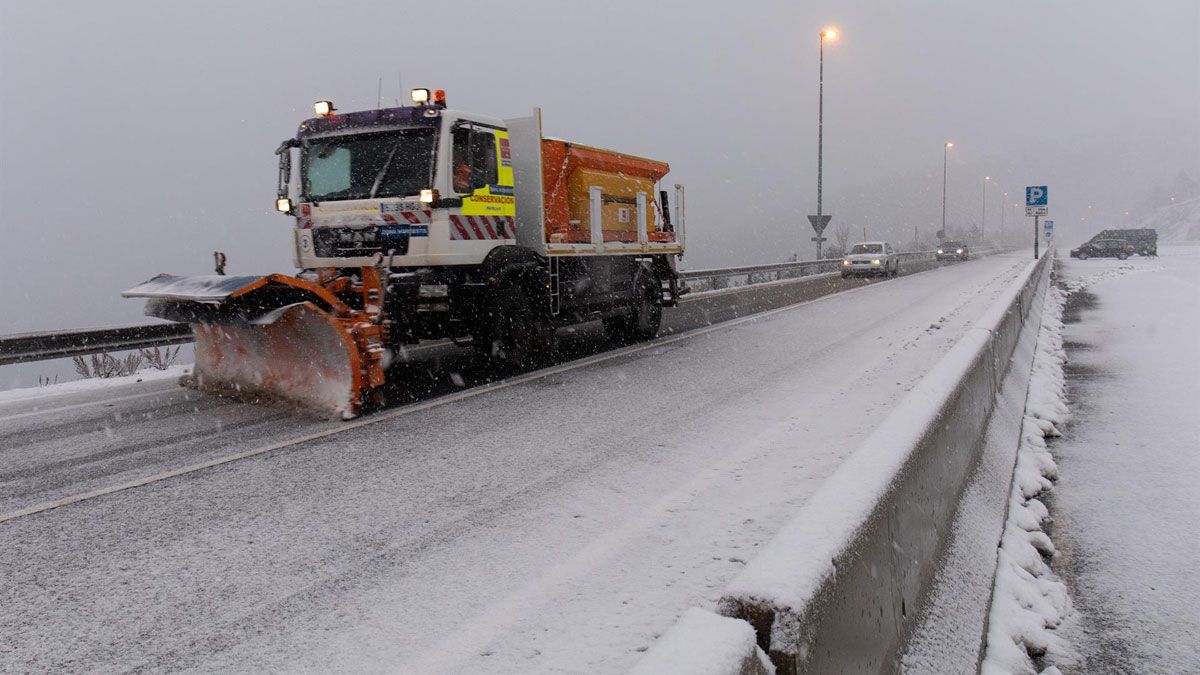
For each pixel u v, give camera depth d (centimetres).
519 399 829
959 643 285
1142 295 2077
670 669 136
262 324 713
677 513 468
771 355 1123
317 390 773
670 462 579
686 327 1552
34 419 787
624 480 538
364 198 923
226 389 862
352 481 548
